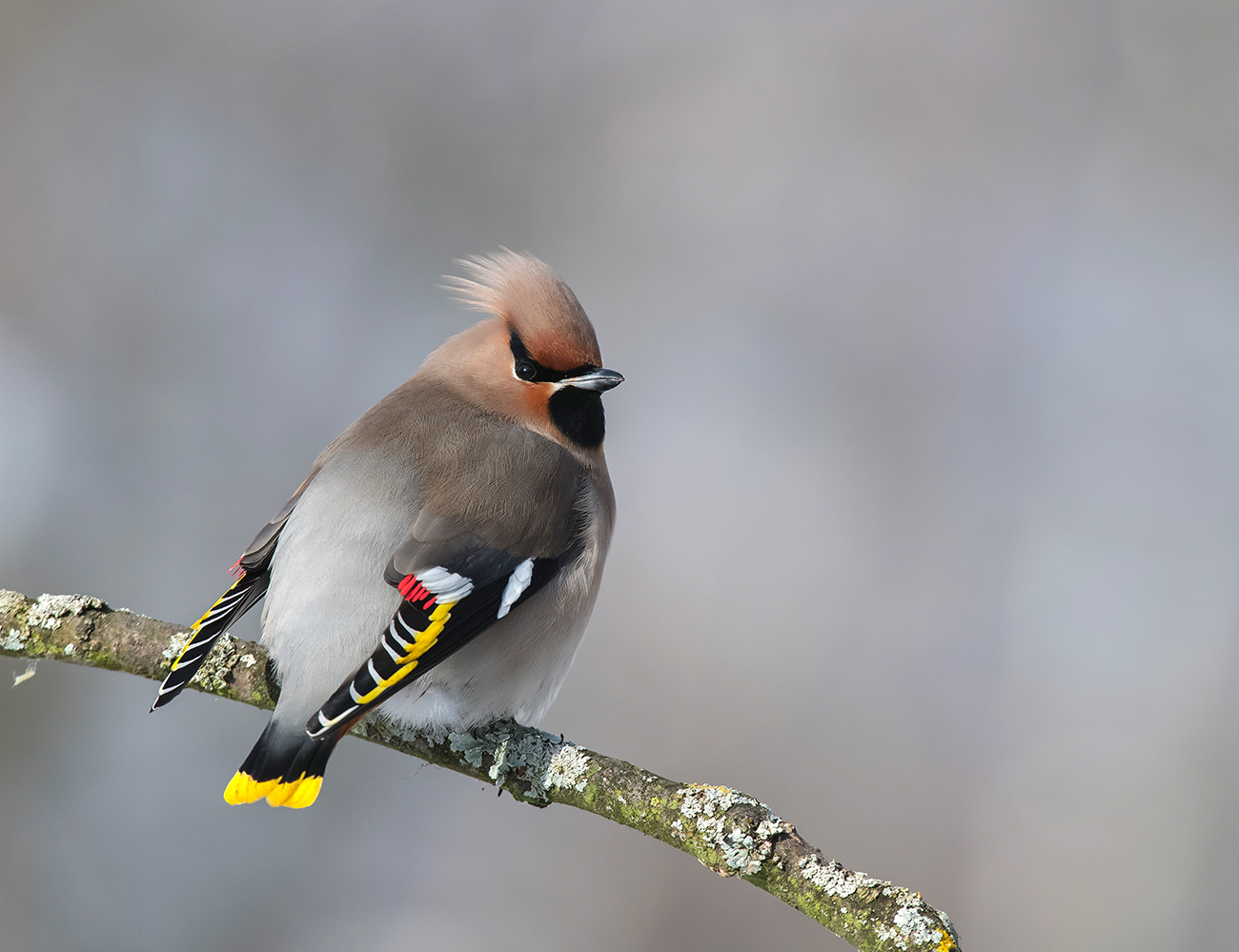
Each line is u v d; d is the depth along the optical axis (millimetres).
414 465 7270
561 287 8141
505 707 7039
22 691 12484
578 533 7543
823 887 5688
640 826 6195
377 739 6934
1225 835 13242
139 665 6820
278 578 6922
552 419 8008
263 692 6770
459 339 8344
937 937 5461
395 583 6766
